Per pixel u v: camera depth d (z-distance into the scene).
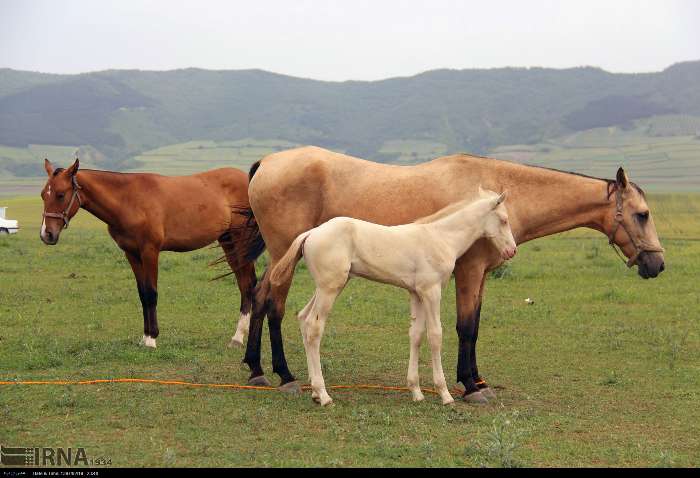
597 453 6.10
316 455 5.86
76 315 12.30
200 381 8.31
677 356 9.95
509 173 8.31
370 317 12.47
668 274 17.53
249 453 5.84
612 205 8.41
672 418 7.21
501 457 5.82
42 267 18.23
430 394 8.16
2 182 181.62
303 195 8.26
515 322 12.30
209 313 12.85
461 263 8.05
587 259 21.30
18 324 11.44
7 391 7.59
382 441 6.17
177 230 10.58
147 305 10.10
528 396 8.05
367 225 7.43
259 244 10.20
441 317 12.77
